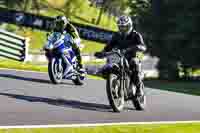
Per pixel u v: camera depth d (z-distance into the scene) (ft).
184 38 467.93
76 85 160.76
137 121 100.89
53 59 155.22
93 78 202.49
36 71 195.72
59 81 157.79
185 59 475.72
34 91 135.23
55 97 126.93
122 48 111.45
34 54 449.06
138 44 110.93
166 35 474.08
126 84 111.04
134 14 490.90
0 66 199.62
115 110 108.88
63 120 94.32
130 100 122.93
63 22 156.56
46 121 91.86
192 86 328.08
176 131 94.17
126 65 109.91
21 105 109.70
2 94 124.77
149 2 487.20
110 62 106.52
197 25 463.42
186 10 465.06
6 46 288.10
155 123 98.68
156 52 483.92
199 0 460.14
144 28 480.64
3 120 89.66
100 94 141.59
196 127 100.27
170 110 123.54
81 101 123.75
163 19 474.49
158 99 146.00
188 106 135.95
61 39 154.40
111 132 87.25
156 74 574.97
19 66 206.69
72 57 157.99
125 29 111.04
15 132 79.15
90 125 89.25
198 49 468.34
